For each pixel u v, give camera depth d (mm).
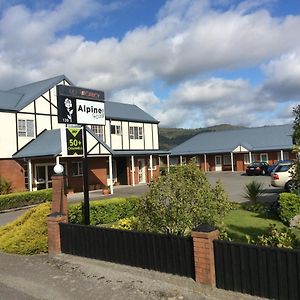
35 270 8984
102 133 33844
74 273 8539
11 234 11117
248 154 49781
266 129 52906
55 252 10102
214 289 6844
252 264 6457
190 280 7293
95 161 30703
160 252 7914
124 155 33250
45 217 10734
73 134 18547
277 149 47156
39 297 7277
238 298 6465
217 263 6891
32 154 25484
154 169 39281
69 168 28750
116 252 8789
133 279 7812
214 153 51781
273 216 13695
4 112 26547
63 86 11422
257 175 40312
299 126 7633
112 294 7125
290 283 6027
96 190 29906
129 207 14945
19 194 21359
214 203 8531
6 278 8516
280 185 22062
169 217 8469
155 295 6926
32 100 28219
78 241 9711
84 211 12102
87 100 12094
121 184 35656
